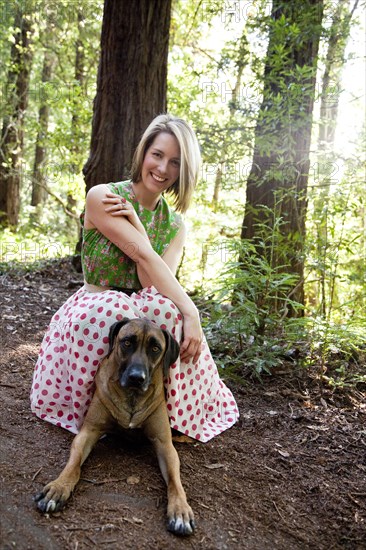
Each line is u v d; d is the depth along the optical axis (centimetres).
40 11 1151
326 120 553
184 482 254
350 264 557
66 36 1234
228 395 336
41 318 493
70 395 292
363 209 596
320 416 338
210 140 585
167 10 616
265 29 557
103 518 218
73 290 608
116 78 615
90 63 1228
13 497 223
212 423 315
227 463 278
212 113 844
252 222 565
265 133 534
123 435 274
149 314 281
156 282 287
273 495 255
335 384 369
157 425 263
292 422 330
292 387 374
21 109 1320
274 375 388
